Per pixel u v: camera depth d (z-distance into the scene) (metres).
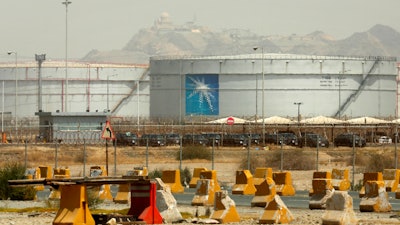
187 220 100.06
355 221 90.94
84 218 88.44
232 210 100.06
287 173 140.88
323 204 115.44
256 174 147.62
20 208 118.81
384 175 144.00
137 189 94.81
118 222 91.69
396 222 95.50
